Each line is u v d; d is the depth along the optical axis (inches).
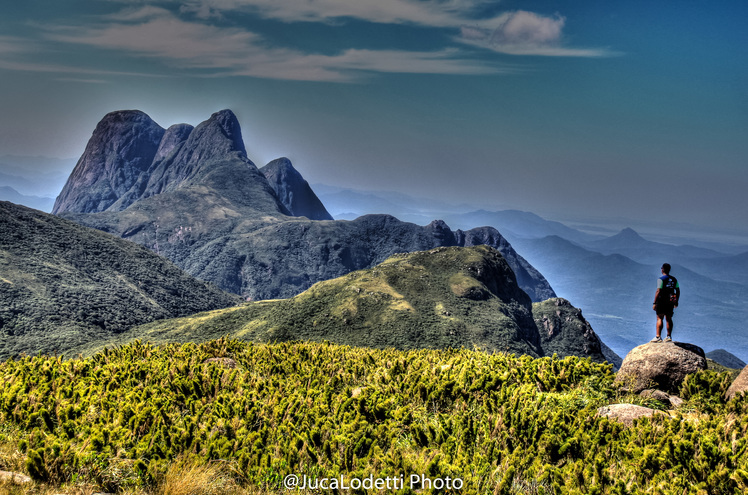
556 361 574.9
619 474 350.0
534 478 349.7
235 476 354.0
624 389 519.2
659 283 558.3
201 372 601.9
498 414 439.2
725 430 397.4
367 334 4338.1
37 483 315.9
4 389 482.9
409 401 513.3
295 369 703.1
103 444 361.4
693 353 524.4
